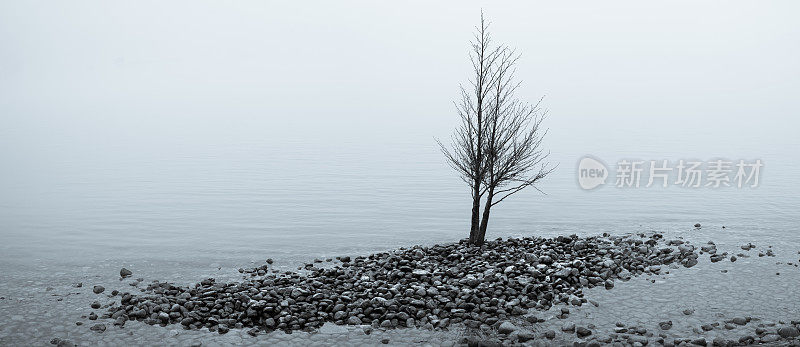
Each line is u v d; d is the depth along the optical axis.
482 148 25.34
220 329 17.08
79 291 21.09
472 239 25.64
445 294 19.05
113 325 17.62
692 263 22.91
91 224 34.16
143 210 38.53
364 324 17.53
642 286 20.52
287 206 39.25
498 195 42.19
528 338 16.28
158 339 16.64
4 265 24.98
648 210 35.78
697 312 18.05
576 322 17.45
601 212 35.50
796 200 38.22
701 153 69.38
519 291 19.47
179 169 60.62
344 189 45.97
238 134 106.56
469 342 16.05
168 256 26.56
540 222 33.12
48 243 29.38
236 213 37.03
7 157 74.00
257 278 22.50
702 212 34.78
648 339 16.22
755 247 25.73
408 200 40.84
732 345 15.64
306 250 27.59
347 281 20.84
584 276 21.08
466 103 29.27
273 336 16.75
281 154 73.94
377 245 28.56
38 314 18.62
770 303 18.69
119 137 102.81
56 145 89.50
